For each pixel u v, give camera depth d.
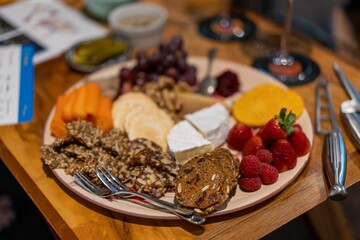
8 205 1.79
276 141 0.99
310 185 0.99
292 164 0.98
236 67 1.36
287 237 1.28
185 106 1.22
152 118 1.15
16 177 1.07
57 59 1.49
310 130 1.09
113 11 1.58
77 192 0.96
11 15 1.74
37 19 1.70
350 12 2.12
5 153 1.14
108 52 1.44
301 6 2.67
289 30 1.50
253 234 0.89
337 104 1.21
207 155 0.96
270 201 0.96
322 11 2.60
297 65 1.39
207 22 1.64
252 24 1.61
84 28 1.64
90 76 1.34
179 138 1.06
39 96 1.33
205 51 1.50
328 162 1.00
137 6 1.60
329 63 1.39
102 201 0.93
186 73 1.33
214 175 0.91
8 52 1.50
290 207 0.94
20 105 1.28
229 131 1.12
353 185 0.99
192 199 0.89
